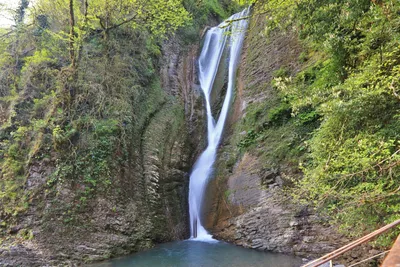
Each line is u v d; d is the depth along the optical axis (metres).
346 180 5.48
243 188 11.12
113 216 9.65
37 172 9.38
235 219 10.88
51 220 8.69
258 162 11.20
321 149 6.27
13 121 10.70
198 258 8.76
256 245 9.69
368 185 5.07
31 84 11.45
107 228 9.37
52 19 13.18
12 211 8.73
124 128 11.34
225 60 18.58
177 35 19.61
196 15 22.25
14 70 12.59
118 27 13.74
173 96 15.96
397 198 4.92
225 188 12.01
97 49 12.75
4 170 9.55
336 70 8.09
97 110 11.01
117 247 9.17
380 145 4.94
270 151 11.01
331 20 7.18
